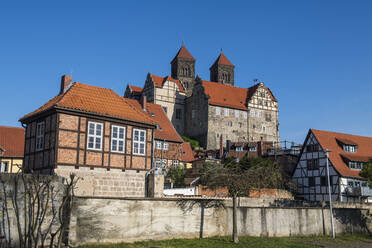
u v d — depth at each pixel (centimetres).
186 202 2031
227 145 6531
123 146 2517
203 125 7369
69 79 2973
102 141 2425
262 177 2450
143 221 1847
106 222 1720
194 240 1970
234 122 7500
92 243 1666
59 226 1611
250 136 7606
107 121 2470
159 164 4756
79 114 2350
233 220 2080
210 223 2128
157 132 4912
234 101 7688
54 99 2619
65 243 1596
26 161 2541
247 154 6241
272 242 2150
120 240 1755
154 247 1712
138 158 2578
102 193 2362
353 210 2927
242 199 3183
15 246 1493
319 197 4694
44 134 2381
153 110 5334
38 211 1489
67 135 2286
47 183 1549
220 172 2311
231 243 1989
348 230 2853
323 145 4781
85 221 1659
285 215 2486
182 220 2003
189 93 9119
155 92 7769
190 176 3606
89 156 2352
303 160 4984
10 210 1503
